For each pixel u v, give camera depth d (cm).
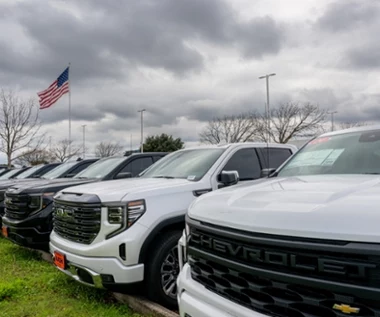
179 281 209
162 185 365
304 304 133
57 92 1992
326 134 329
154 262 330
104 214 332
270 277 143
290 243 136
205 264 186
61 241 373
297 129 3328
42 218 519
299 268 134
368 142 273
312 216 136
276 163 496
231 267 163
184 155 492
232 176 350
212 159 434
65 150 3516
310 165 283
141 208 332
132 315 330
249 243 153
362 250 117
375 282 115
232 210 173
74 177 712
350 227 124
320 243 128
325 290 126
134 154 717
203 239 187
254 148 480
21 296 397
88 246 336
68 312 347
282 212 148
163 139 4306
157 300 331
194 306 183
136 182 400
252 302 153
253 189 206
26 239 520
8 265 533
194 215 201
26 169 1413
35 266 523
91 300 375
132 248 318
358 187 168
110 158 755
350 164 258
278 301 141
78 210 355
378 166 242
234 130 3616
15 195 537
